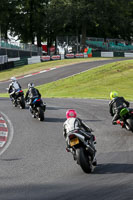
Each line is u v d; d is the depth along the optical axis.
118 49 192.38
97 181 16.69
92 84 93.31
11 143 27.62
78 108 46.53
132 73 104.56
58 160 21.75
